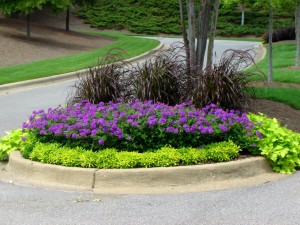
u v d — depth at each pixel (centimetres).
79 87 1005
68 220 573
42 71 1919
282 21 4997
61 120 809
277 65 2112
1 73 1873
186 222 562
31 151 787
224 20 5081
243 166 739
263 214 583
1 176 777
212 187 703
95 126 766
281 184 716
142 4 5447
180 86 938
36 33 3039
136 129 761
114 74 986
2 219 579
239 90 917
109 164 720
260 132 808
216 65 920
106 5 5344
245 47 3173
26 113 1295
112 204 633
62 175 723
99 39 3341
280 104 1272
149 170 703
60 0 2817
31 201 649
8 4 2664
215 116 807
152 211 602
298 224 548
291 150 787
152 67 945
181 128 759
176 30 4734
